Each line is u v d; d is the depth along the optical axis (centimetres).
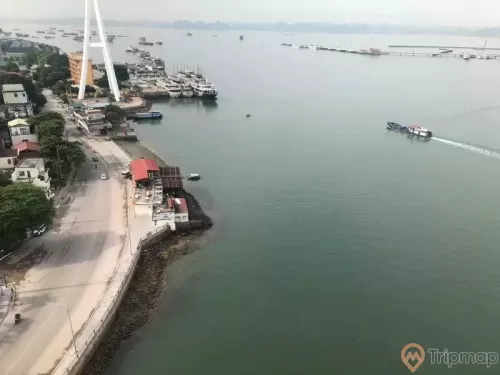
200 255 8188
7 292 6366
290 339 6194
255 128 17488
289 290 7231
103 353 5775
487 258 8244
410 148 14962
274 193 11012
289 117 19375
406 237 8931
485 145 15462
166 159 13412
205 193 10975
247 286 7319
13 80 17075
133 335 6150
